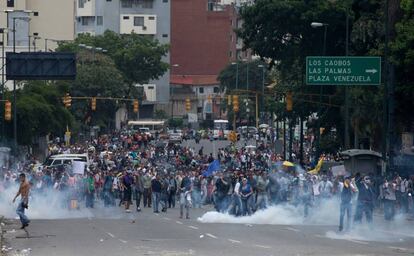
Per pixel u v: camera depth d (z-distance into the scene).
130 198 87.25
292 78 146.62
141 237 58.09
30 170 98.75
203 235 59.59
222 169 110.44
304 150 177.38
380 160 90.62
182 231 63.00
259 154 146.12
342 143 129.25
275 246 52.12
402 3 92.50
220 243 53.94
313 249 50.44
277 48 132.75
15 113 131.00
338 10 124.12
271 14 128.38
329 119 129.50
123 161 122.88
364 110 110.00
